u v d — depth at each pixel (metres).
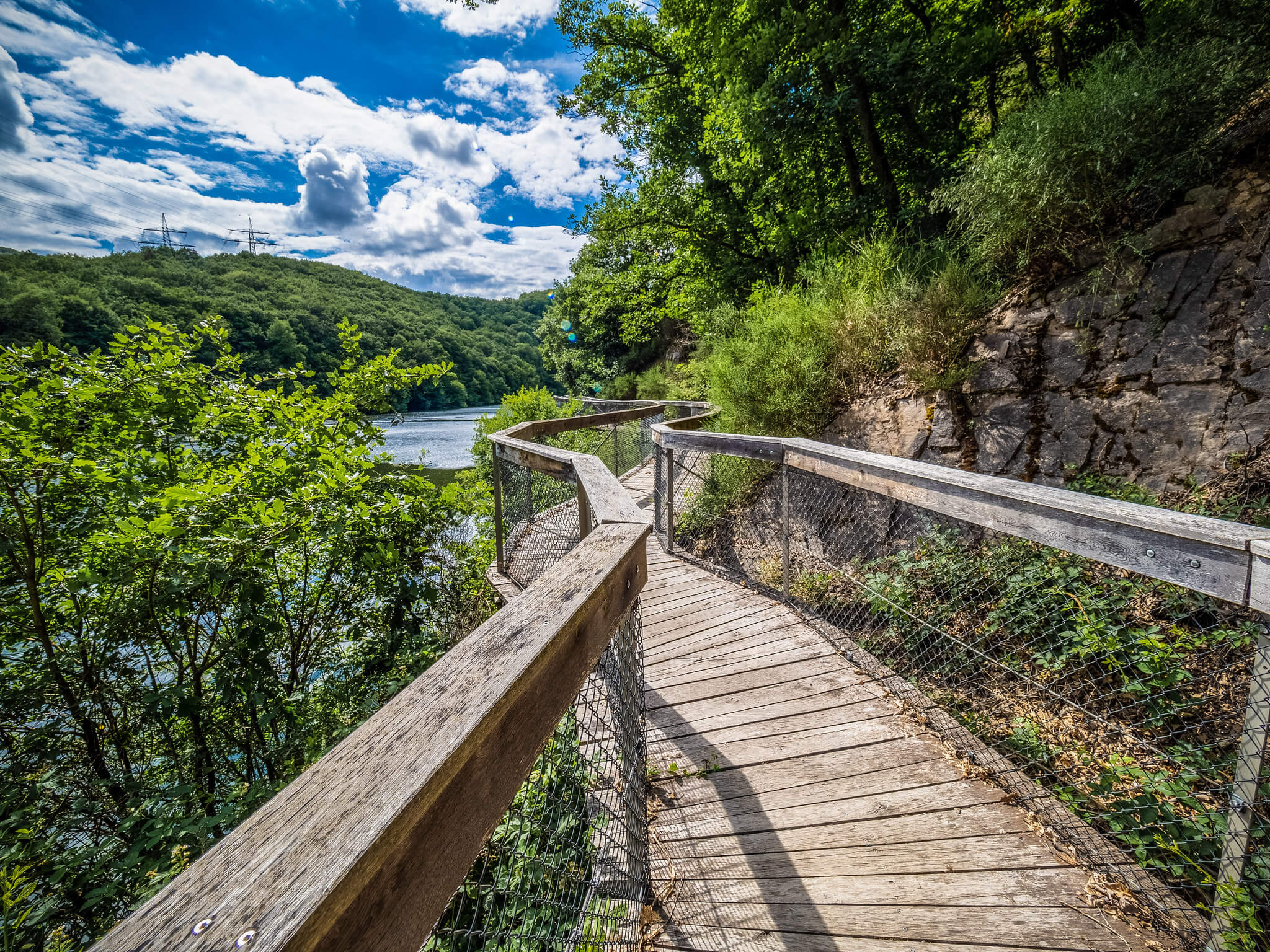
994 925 1.53
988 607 3.25
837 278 6.14
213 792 3.26
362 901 0.45
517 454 4.10
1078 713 2.55
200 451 3.75
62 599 3.18
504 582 4.28
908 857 1.77
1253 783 1.25
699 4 9.19
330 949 0.40
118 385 3.20
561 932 1.05
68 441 3.12
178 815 2.60
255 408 3.92
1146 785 1.98
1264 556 1.13
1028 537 1.80
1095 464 3.97
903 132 8.32
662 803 2.07
